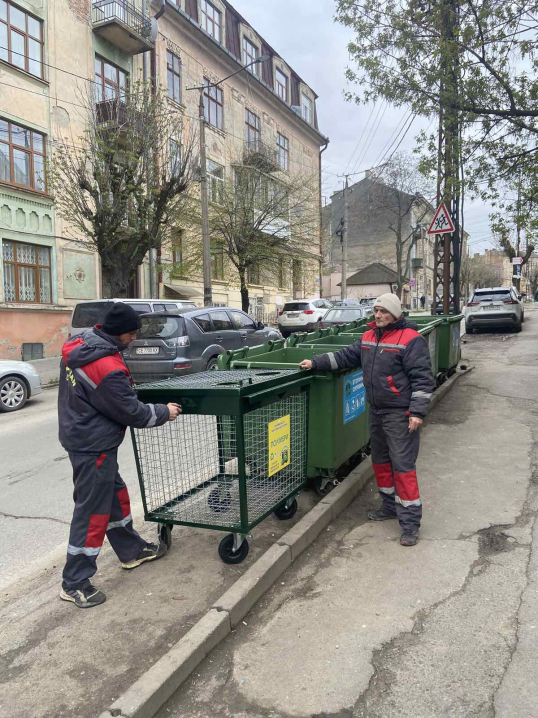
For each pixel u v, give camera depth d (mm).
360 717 2186
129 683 2391
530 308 46062
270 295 29828
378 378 3674
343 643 2645
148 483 3596
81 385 2887
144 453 3572
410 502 3650
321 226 24000
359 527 3963
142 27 18672
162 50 20891
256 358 4828
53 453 6562
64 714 2227
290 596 3088
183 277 21719
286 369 4137
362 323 7914
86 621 2883
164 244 18531
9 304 15195
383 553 3537
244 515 3262
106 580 3303
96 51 18000
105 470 2973
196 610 2924
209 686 2400
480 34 8648
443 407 7602
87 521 3000
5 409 9273
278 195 21562
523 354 12516
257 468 3711
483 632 2672
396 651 2566
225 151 24797
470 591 3041
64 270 16938
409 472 3648
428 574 3248
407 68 9188
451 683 2338
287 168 31078
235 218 20531
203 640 2555
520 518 3951
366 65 9281
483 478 4805
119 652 2607
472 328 18578
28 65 15719
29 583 3424
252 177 21156
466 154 9406
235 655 2598
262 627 2809
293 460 4008
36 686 2404
